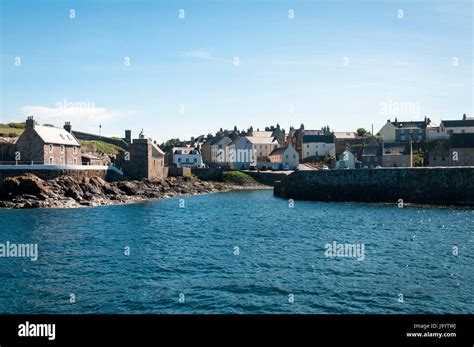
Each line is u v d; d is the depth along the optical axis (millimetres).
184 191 111875
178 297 29734
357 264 37594
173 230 54531
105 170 99938
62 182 82750
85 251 42156
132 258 39656
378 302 28703
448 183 82312
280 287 31625
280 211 74375
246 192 119250
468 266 36594
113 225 57344
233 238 49531
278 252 42281
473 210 72625
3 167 80875
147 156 110938
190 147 176750
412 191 85312
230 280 33219
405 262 38031
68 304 28500
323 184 95312
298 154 163000
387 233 51594
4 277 33688
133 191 96688
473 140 117312
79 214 66750
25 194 76125
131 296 29891
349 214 69250
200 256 40656
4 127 135625
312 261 38719
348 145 155625
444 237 48656
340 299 29312
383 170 88875
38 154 93000
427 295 29859
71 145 102625
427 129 151250
